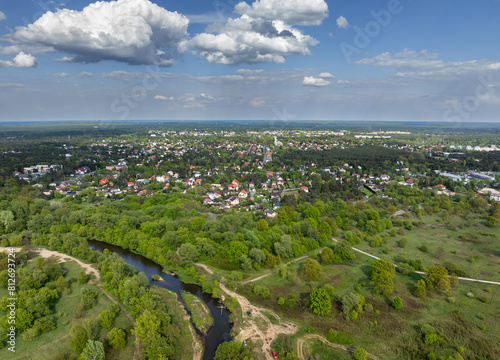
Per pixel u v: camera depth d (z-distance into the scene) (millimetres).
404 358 82062
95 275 122625
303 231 161375
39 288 108688
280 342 88375
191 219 177750
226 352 81000
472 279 121688
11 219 161750
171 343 86562
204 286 116688
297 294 112562
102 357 78188
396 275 124625
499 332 91062
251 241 144375
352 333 91688
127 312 99688
